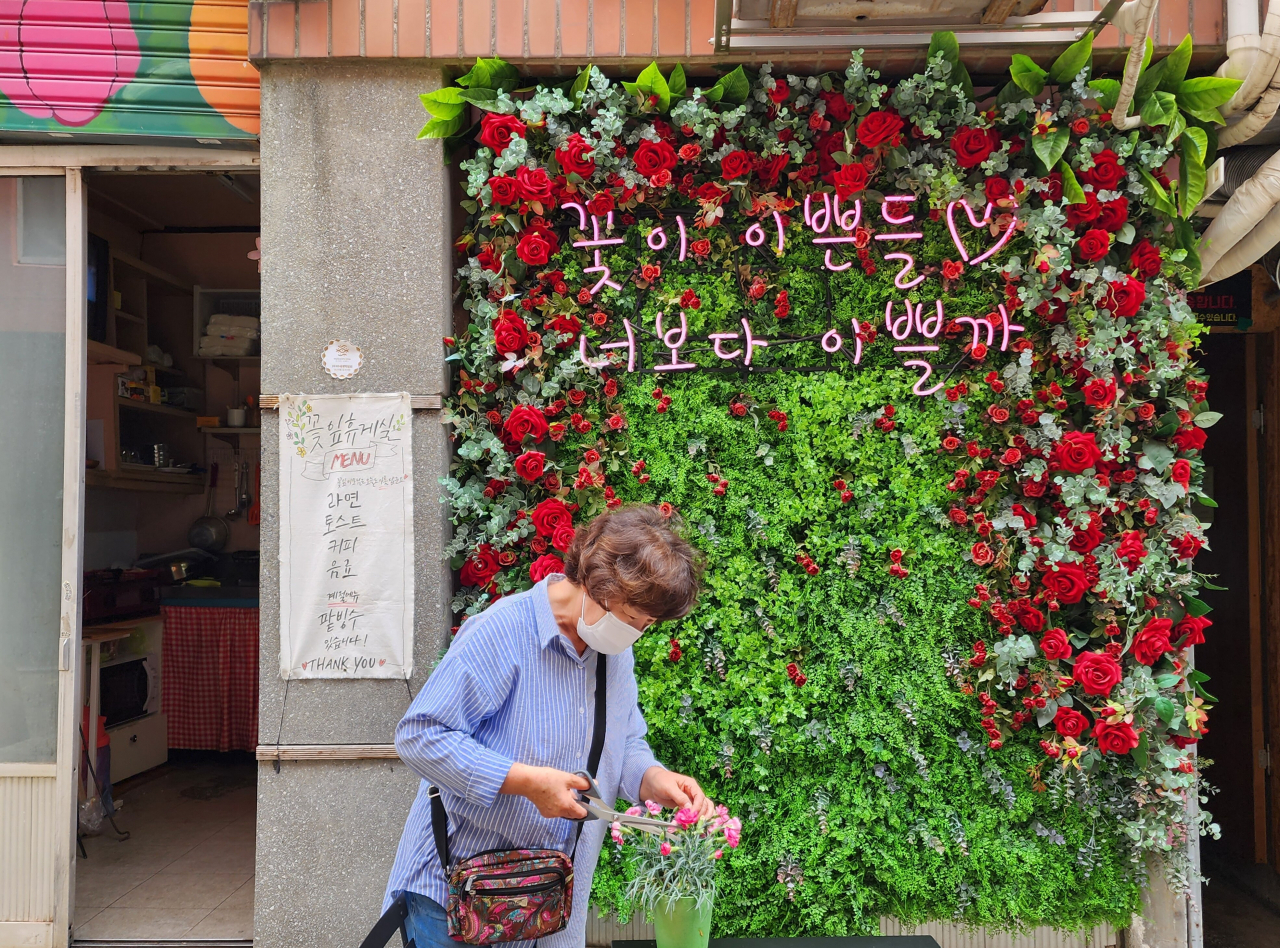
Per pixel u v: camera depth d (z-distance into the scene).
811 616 2.37
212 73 2.47
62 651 2.65
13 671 2.69
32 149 2.64
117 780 4.05
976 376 2.38
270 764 2.36
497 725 1.46
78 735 2.67
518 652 1.46
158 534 5.11
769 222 2.40
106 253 4.34
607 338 2.42
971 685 2.32
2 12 2.46
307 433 2.39
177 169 2.66
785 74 2.41
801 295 2.41
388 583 2.37
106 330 4.32
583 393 2.36
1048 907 2.33
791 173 2.36
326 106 2.41
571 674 1.49
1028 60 2.18
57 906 2.61
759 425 2.39
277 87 2.42
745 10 2.14
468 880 1.37
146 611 4.36
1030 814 2.36
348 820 2.34
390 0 2.35
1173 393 2.36
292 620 2.37
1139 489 2.32
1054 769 2.28
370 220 2.41
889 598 2.36
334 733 2.36
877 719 2.34
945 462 2.38
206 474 5.11
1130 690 2.24
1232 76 2.22
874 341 2.39
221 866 3.26
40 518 2.71
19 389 2.72
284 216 2.41
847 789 2.35
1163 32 2.26
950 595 2.36
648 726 2.32
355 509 2.38
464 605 2.42
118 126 2.49
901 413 2.36
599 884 2.31
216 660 4.41
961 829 2.30
